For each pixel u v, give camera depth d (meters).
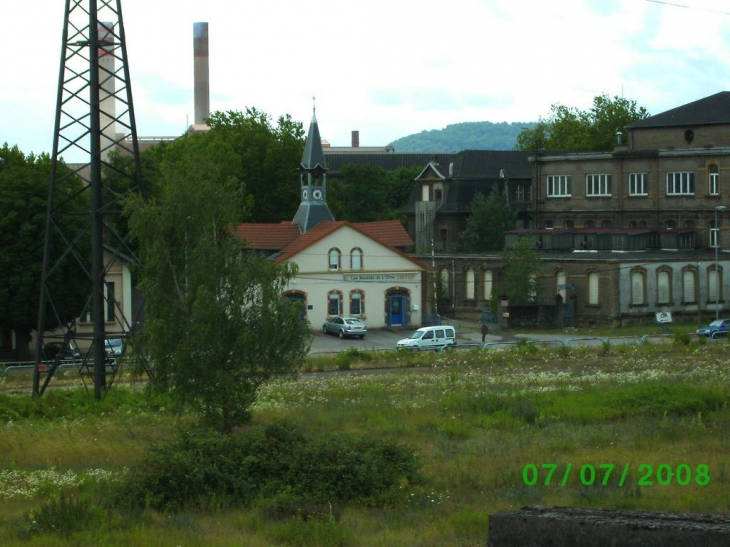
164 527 20.50
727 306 88.19
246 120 121.94
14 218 61.78
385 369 57.81
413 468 25.36
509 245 102.00
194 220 31.88
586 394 41.00
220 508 22.84
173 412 32.50
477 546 18.19
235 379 30.94
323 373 56.16
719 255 88.94
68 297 63.56
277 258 83.44
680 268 85.94
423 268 87.69
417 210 121.06
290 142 119.94
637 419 35.62
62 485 25.41
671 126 111.31
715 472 25.22
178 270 31.78
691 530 14.25
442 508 22.02
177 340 30.97
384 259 86.25
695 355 60.19
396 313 87.19
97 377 42.53
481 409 38.19
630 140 114.94
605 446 30.05
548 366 56.28
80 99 41.59
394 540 18.98
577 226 114.62
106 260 70.81
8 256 61.72
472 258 93.75
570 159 114.94
